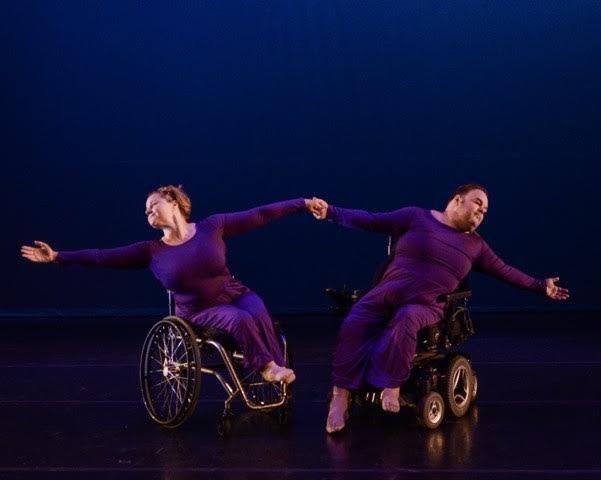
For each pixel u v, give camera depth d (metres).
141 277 10.01
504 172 9.55
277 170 9.76
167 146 9.83
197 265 5.04
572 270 9.57
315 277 9.79
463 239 5.18
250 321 4.94
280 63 9.70
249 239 9.83
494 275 5.35
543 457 4.35
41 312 10.00
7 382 6.45
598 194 9.51
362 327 5.04
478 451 4.46
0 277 10.00
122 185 9.87
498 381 6.21
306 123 9.72
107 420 5.28
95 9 9.81
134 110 9.83
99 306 10.01
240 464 4.33
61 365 7.11
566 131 9.50
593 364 6.80
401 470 4.18
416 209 5.29
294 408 5.50
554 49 9.46
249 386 5.62
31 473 4.26
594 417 5.15
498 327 8.77
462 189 5.20
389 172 9.65
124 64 9.81
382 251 9.70
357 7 9.62
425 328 5.06
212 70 9.75
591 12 9.42
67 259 5.10
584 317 9.30
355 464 4.29
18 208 9.95
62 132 9.88
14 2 9.84
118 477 4.18
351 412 5.29
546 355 7.23
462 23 9.52
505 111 9.53
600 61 9.44
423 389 4.96
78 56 9.84
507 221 9.57
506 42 9.50
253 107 9.74
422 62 9.57
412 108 9.60
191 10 9.76
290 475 4.14
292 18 9.70
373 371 4.91
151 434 4.93
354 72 9.64
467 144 9.57
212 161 9.80
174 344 5.13
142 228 9.88
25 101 9.88
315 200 5.37
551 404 5.49
